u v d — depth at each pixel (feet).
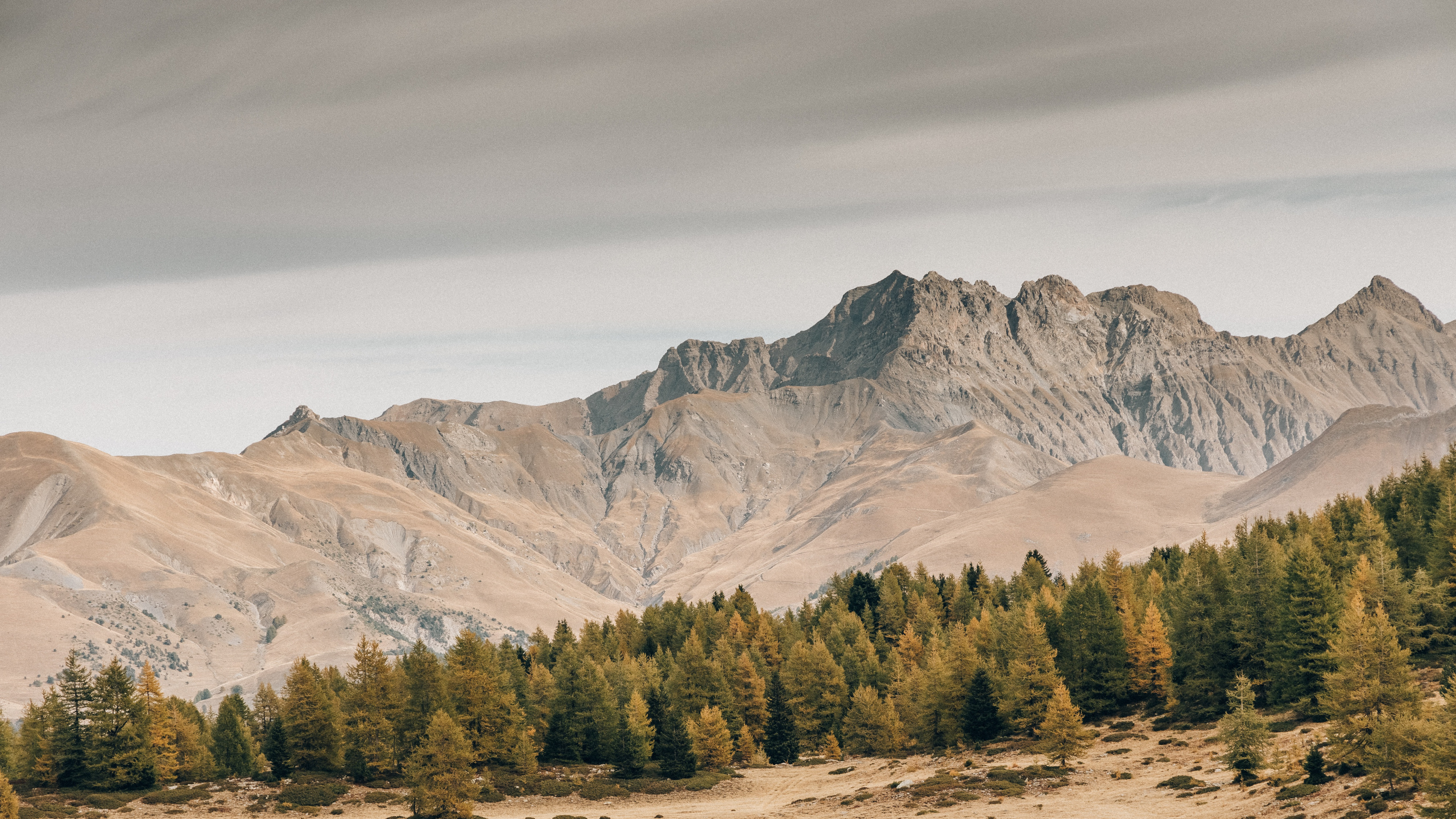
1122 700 413.80
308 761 403.95
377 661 413.18
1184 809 268.62
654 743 436.76
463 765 348.18
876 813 315.78
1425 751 214.48
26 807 347.56
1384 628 259.60
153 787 383.45
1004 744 384.88
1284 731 322.34
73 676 383.24
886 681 477.77
